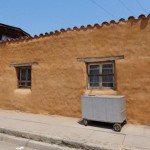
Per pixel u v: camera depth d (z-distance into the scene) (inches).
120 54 319.9
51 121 346.9
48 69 389.4
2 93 452.8
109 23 328.8
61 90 373.7
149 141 249.8
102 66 344.2
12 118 373.4
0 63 458.9
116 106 290.2
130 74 313.1
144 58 303.7
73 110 361.1
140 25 306.5
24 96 420.8
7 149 261.0
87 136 270.8
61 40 374.9
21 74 440.1
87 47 347.9
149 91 300.8
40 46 401.1
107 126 309.4
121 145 239.6
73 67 361.4
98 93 338.3
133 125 307.4
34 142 273.4
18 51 432.1
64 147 256.4
